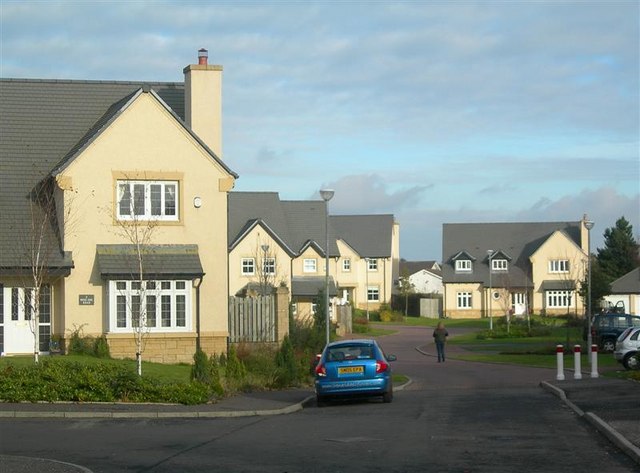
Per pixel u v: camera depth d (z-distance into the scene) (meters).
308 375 30.34
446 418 18.83
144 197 31.94
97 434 16.61
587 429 16.58
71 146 33.94
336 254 79.00
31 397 20.92
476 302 97.25
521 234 100.06
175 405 21.38
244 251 66.69
